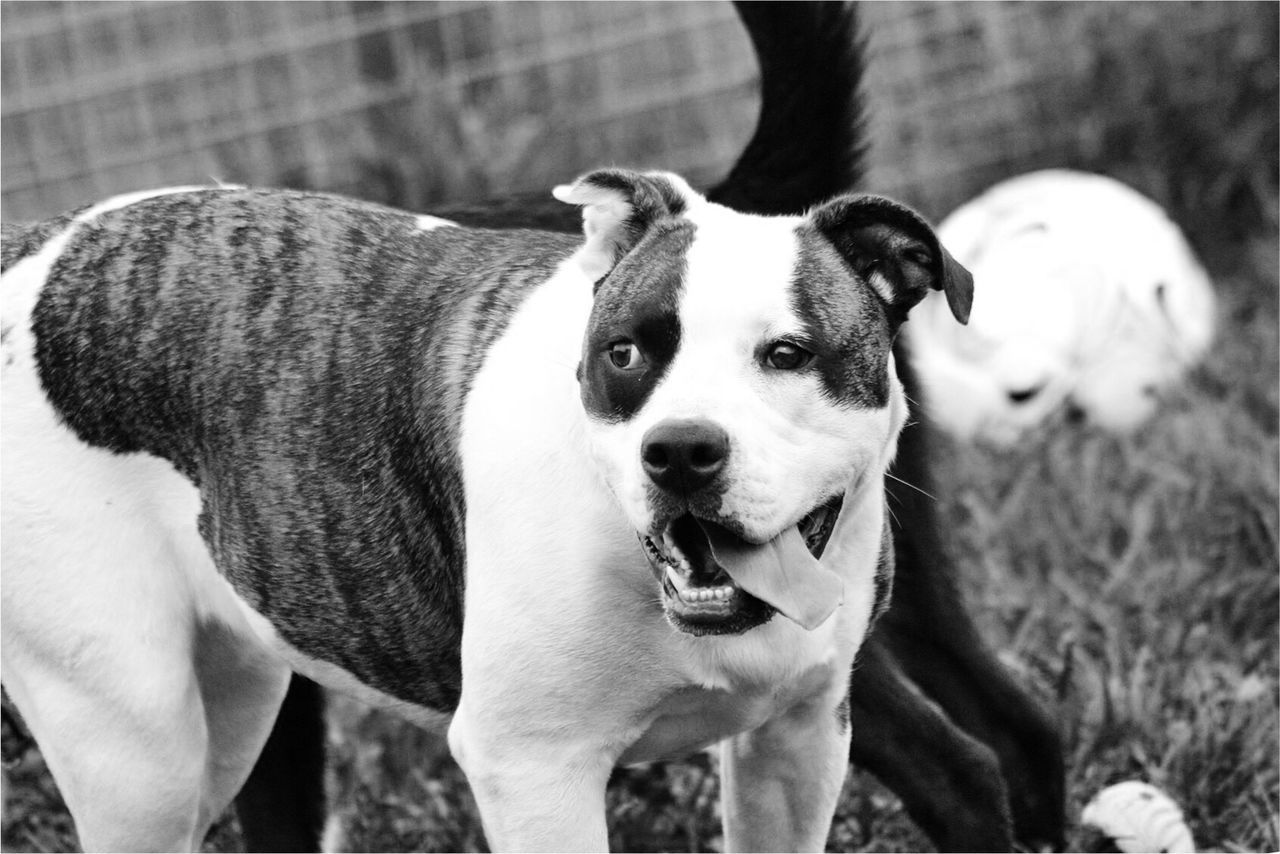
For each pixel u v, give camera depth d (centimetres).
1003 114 1026
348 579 410
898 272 378
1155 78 1009
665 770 538
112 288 424
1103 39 1023
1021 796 500
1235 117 1002
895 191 1015
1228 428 733
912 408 495
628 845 521
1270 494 670
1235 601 607
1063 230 789
